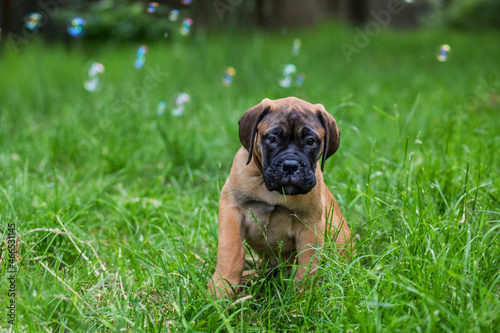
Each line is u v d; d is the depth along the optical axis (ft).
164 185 16.01
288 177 9.21
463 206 11.00
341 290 8.71
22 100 24.00
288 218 10.53
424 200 12.09
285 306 8.95
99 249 11.71
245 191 10.27
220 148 17.75
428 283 8.66
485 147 15.46
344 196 13.46
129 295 8.96
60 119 20.31
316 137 9.70
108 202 13.84
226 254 9.98
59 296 8.84
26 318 8.48
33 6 37.32
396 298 8.51
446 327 7.75
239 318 9.29
